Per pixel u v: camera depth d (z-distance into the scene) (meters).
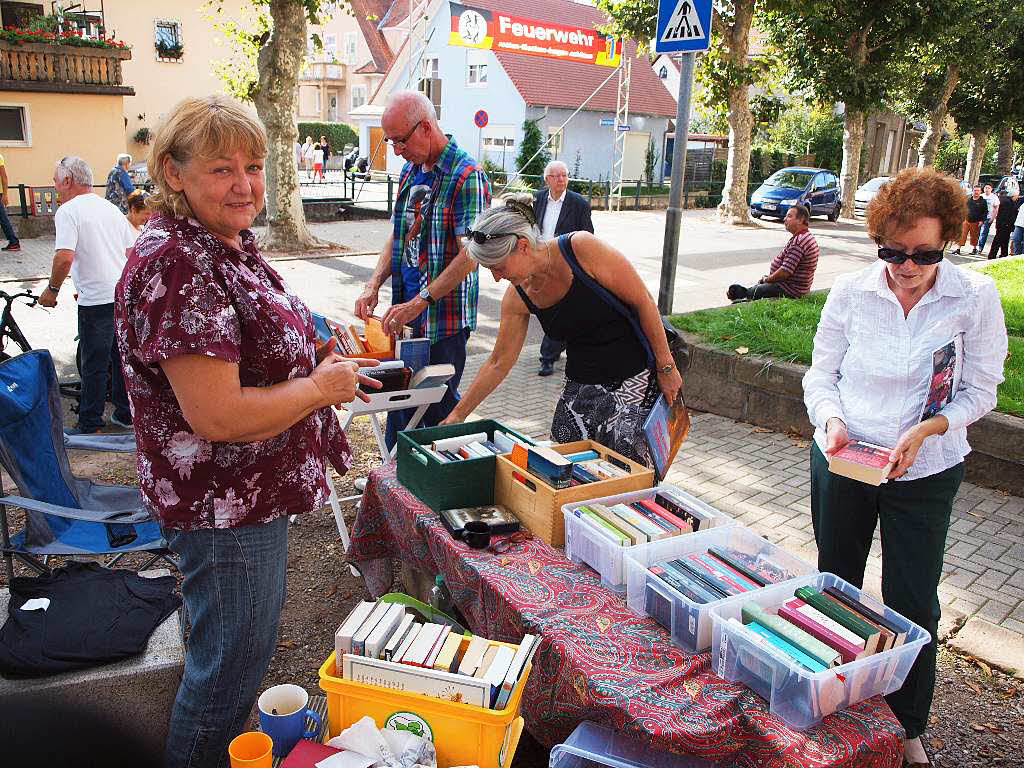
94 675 2.31
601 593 2.35
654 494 2.74
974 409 2.32
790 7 19.03
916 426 2.28
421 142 3.89
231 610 2.04
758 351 6.21
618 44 24.25
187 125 1.80
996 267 12.02
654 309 2.98
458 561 2.54
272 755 1.99
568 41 24.03
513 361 3.17
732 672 1.99
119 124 18.86
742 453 5.54
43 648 2.34
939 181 2.18
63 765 1.04
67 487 3.30
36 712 1.05
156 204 1.89
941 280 2.33
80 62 18.05
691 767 1.95
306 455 2.11
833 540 2.62
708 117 23.73
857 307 2.48
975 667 3.24
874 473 2.20
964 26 23.03
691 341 6.48
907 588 2.45
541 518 2.63
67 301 9.26
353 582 3.75
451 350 4.15
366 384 2.15
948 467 2.39
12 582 2.66
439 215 3.97
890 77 22.91
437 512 2.77
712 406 6.39
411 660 2.05
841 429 2.43
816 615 2.05
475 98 31.92
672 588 2.13
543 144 30.47
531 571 2.45
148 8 26.45
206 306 1.80
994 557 4.11
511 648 2.09
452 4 22.72
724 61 19.86
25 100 17.52
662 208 27.36
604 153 33.28
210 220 1.88
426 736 1.98
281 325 1.97
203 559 2.01
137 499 3.43
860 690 1.92
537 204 7.23
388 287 10.72
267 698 2.16
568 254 2.87
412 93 3.88
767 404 6.04
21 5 21.62
